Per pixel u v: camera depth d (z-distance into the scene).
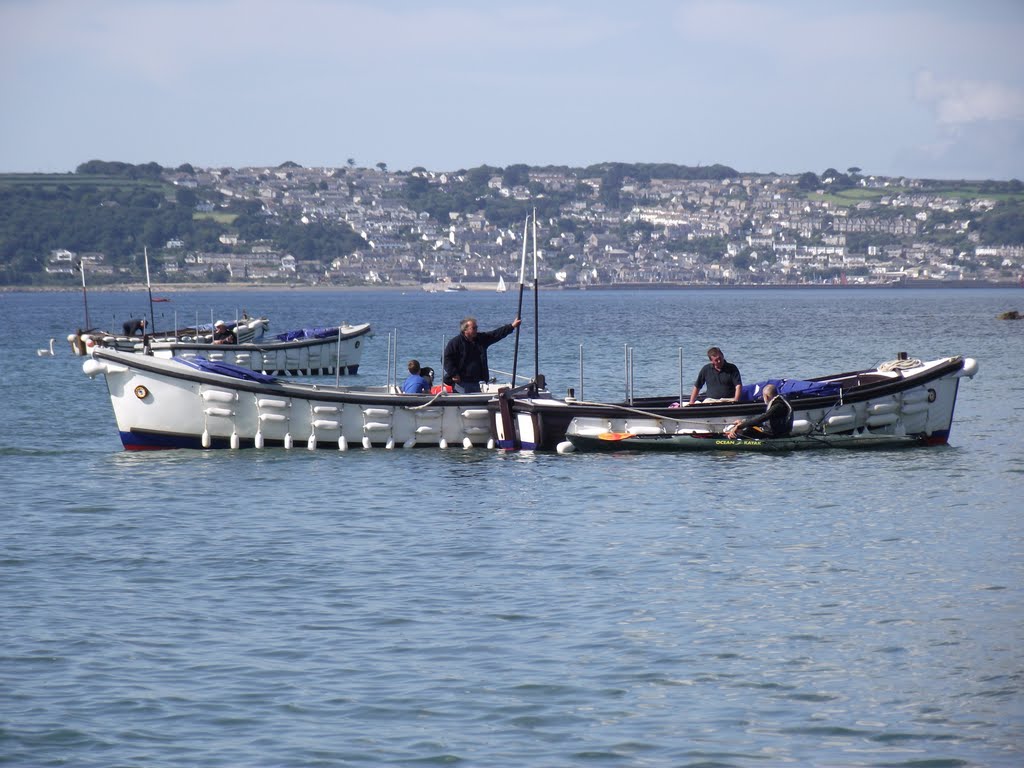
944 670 25.80
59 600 31.30
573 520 40.69
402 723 23.41
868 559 34.97
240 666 26.33
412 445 56.06
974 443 58.38
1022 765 21.52
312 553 36.19
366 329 112.25
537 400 56.16
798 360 127.81
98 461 52.97
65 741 22.61
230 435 55.09
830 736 22.73
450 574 33.66
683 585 32.31
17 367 113.38
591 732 22.98
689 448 54.66
